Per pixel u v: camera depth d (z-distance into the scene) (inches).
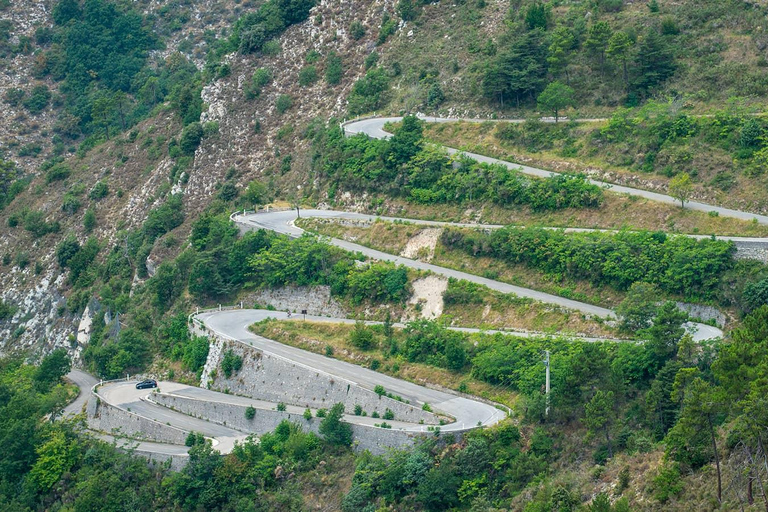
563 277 5930.1
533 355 5270.7
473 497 4623.5
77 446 5871.1
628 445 4495.6
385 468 4889.3
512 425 4842.5
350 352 5954.7
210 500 5152.6
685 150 6451.8
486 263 6304.1
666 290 5447.8
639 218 6136.8
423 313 6181.1
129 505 5324.8
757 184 6018.7
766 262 5270.7
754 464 3737.7
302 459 5196.9
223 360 6259.8
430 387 5472.4
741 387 3801.7
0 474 5964.6
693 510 3814.0
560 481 4409.5
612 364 4867.1
